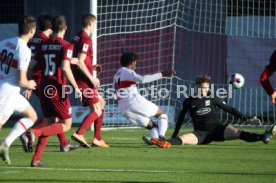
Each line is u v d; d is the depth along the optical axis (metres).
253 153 36.06
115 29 56.59
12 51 28.62
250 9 59.31
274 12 59.00
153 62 57.56
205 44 58.00
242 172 28.34
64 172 27.92
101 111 38.34
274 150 37.78
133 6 57.00
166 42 57.75
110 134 48.88
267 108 57.69
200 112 38.19
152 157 33.72
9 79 28.95
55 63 31.56
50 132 29.78
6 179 25.91
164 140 37.97
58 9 56.91
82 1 56.16
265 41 57.75
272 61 24.09
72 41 37.75
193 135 38.28
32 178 26.19
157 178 26.39
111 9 55.94
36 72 37.53
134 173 27.77
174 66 57.84
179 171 28.50
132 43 57.16
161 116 38.94
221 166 30.38
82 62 37.09
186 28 58.00
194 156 34.34
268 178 26.61
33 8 57.56
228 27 58.00
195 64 57.94
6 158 28.30
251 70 57.81
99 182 25.33
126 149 37.69
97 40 56.25
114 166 30.05
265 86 24.19
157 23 57.69
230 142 42.72
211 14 58.06
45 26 37.91
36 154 29.59
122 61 39.62
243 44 57.91
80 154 34.91
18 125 29.12
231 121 58.91
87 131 51.44
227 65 57.84
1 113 28.84
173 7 57.75
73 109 56.34
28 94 32.62
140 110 38.78
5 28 59.66
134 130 52.97
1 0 60.00
